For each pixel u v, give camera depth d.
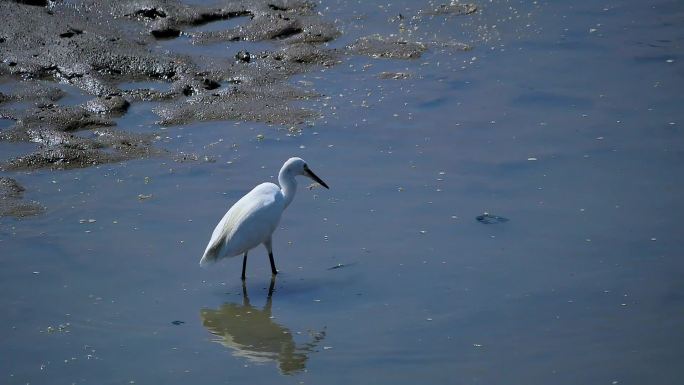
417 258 12.88
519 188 14.73
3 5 21.53
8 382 10.25
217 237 12.11
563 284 12.16
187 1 22.70
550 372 10.34
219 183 15.05
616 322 11.31
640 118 17.03
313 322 11.47
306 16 22.11
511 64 19.67
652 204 14.10
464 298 11.91
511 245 13.13
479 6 22.83
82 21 21.19
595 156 15.70
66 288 12.23
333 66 19.59
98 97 17.95
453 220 13.83
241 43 20.72
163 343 11.06
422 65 19.64
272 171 15.39
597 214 13.86
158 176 15.27
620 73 19.09
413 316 11.55
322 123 17.06
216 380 10.27
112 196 14.66
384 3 23.16
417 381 10.20
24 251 13.09
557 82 18.75
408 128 16.91
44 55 19.30
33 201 14.46
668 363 10.48
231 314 11.69
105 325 11.44
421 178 15.13
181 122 17.16
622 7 22.83
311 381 10.23
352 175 15.28
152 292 12.20
